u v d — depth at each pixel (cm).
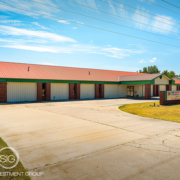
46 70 2783
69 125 923
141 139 696
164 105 1777
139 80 2812
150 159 512
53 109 1539
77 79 2645
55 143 638
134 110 1494
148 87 2750
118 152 562
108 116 1209
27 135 735
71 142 652
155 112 1379
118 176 420
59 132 786
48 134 752
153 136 739
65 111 1423
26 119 1076
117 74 3666
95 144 632
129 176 420
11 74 2223
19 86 2202
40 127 874
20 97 2208
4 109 1520
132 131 816
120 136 734
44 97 2408
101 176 418
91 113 1332
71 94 2633
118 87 3228
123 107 1711
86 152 559
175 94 1902
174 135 757
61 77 2570
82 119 1092
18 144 623
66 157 519
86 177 413
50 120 1051
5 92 2081
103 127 887
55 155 532
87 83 2786
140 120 1078
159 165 476
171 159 513
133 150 580
